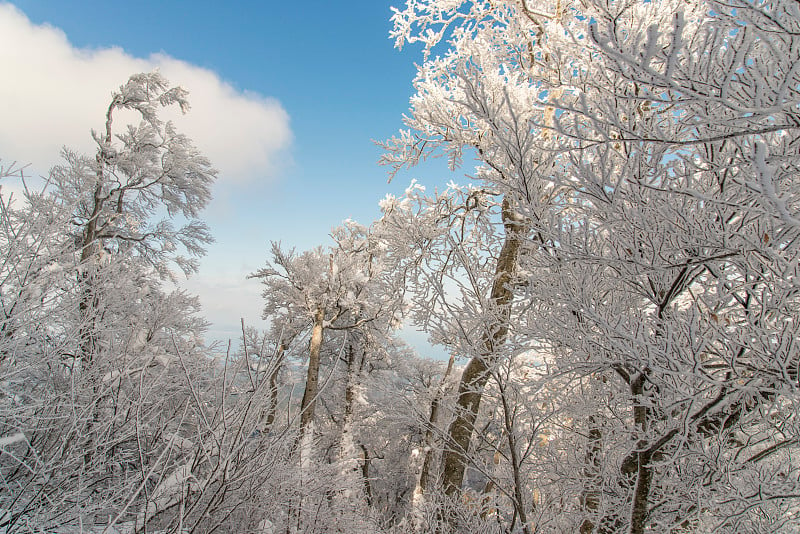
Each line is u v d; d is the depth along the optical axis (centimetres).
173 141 1077
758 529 268
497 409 431
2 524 239
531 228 272
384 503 1325
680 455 258
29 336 317
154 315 503
